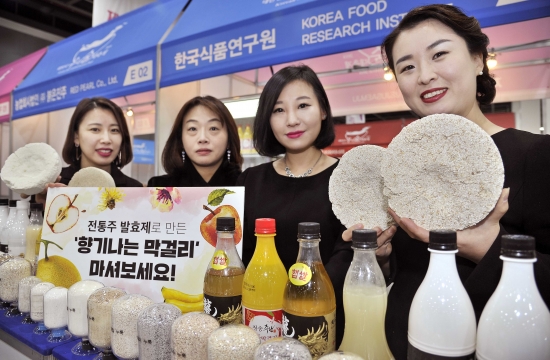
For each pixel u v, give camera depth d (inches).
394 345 27.1
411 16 28.3
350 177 28.0
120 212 34.6
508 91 121.9
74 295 29.7
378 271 22.2
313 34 68.2
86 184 40.9
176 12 96.2
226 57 78.5
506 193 20.9
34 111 126.3
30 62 142.2
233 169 59.4
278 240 37.5
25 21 196.2
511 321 15.8
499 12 54.7
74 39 127.0
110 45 106.7
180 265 31.7
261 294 24.0
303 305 21.8
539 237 24.4
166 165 60.1
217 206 31.8
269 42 73.0
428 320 17.7
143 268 32.6
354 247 21.2
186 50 84.4
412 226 21.8
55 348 30.2
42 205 43.3
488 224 21.5
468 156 20.9
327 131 39.5
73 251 35.1
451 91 27.2
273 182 40.2
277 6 73.6
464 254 22.5
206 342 21.7
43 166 43.0
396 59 29.3
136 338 25.7
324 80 143.0
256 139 40.8
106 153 69.2
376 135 156.3
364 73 134.2
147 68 91.3
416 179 22.3
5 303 38.6
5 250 45.5
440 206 21.6
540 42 103.8
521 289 16.1
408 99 29.3
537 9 52.2
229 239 26.6
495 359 16.1
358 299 21.6
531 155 25.0
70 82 112.0
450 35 26.9
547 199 23.9
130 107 150.9
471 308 17.9
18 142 149.3
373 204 27.0
